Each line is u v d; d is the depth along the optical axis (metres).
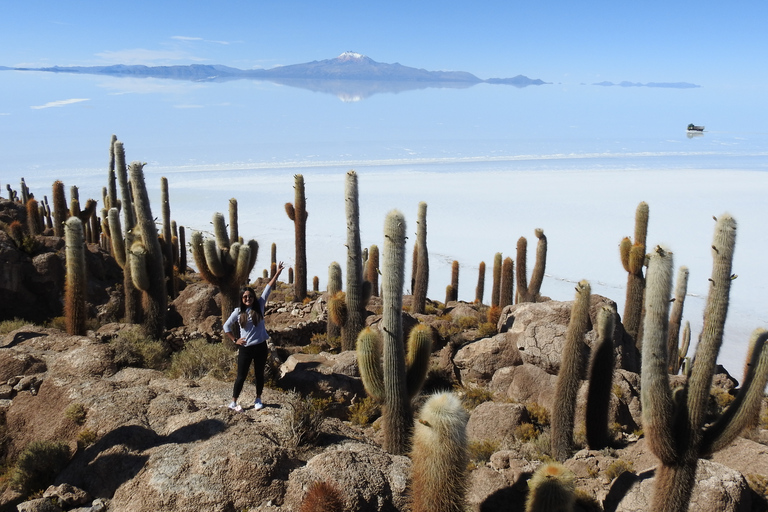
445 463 5.77
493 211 116.50
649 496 7.83
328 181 159.88
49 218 32.12
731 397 13.64
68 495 6.40
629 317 15.36
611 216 112.19
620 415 11.48
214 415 7.61
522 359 13.51
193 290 18.62
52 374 9.41
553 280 64.25
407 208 119.00
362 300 14.74
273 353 12.12
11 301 18.47
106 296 20.33
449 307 25.14
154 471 6.48
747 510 7.64
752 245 86.56
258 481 6.29
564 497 6.01
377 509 6.32
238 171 191.62
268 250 74.31
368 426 10.49
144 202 14.19
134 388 8.74
